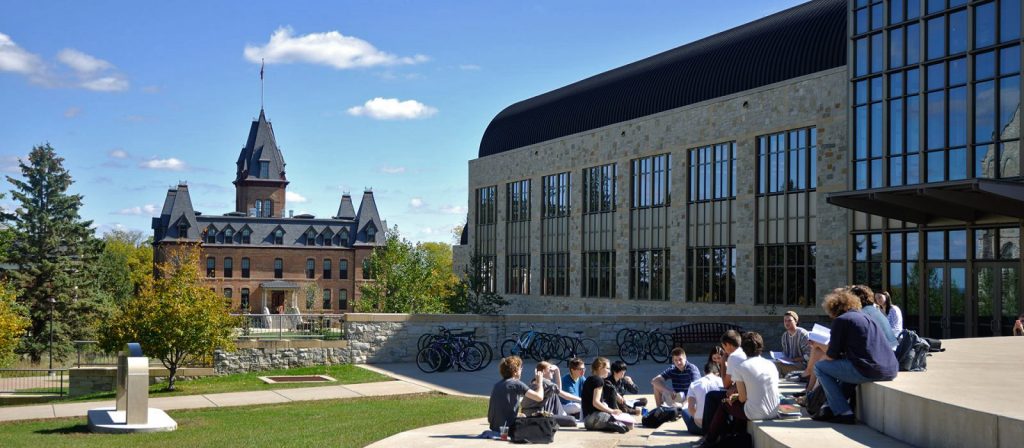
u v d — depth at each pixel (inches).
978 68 1153.4
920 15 1232.8
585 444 517.7
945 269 1229.7
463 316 1214.3
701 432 537.3
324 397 857.5
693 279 1713.8
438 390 901.2
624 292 1915.6
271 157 5767.7
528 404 548.4
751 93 1578.5
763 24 1739.7
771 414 445.7
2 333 1556.3
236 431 641.6
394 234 2162.9
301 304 4704.7
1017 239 1125.7
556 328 1238.3
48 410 845.8
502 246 2428.6
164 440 613.3
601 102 2085.4
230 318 1158.3
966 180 986.7
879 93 1301.7
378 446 518.6
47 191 3211.1
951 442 338.3
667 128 1797.5
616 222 1959.9
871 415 420.2
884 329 514.9
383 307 2107.5
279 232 4744.1
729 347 474.9
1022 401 346.9
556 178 2198.6
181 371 1166.3
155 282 1151.6
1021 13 1096.2
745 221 1584.6
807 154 1461.6
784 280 1497.3
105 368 1323.8
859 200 1216.8
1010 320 1131.9
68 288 2928.2
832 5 1565.0
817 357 500.7
